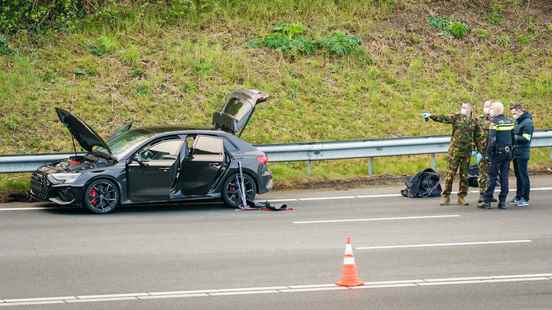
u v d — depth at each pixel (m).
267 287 34.50
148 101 68.94
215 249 40.91
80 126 50.59
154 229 45.47
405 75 77.81
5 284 34.56
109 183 50.06
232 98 56.03
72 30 75.50
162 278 35.69
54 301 32.31
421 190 56.41
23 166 55.75
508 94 78.06
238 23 80.00
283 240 43.00
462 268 37.75
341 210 51.59
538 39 85.81
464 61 80.94
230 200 52.38
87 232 44.56
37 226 46.09
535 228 46.38
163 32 77.31
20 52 72.38
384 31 82.19
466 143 53.06
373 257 39.72
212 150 52.25
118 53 73.50
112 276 35.91
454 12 86.69
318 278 35.91
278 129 68.50
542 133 65.94
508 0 90.25
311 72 75.81
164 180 50.91
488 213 50.88
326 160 65.31
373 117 71.94
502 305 32.34
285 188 60.12
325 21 81.75
